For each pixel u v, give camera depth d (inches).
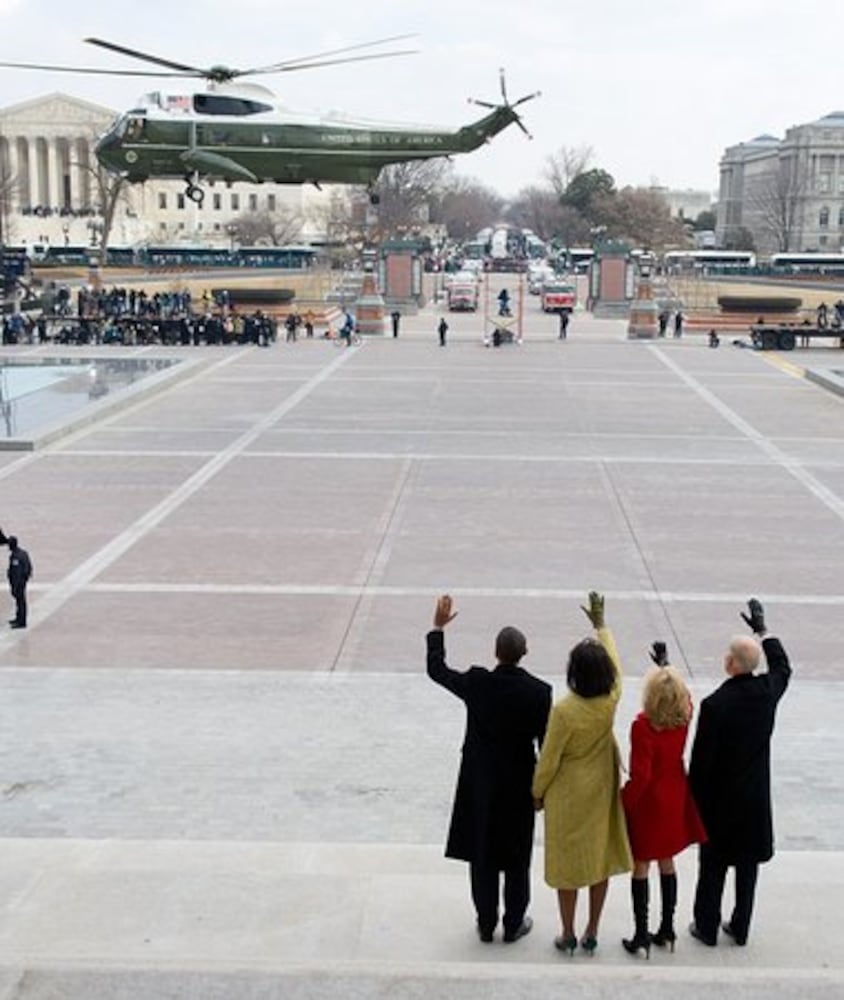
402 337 2733.8
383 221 6486.2
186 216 7111.2
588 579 820.6
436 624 299.1
